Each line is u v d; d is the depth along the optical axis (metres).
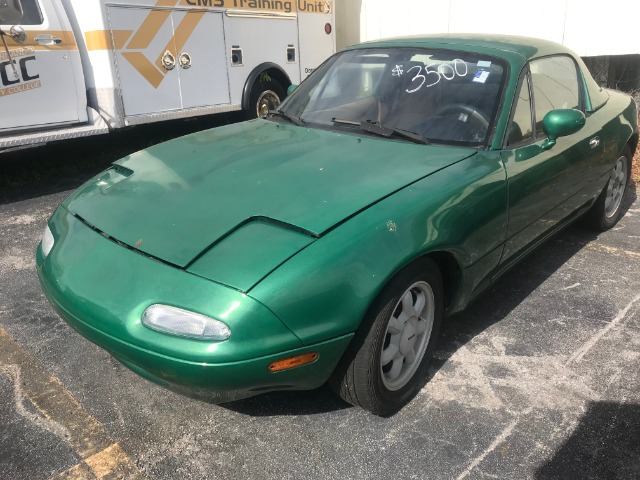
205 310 2.01
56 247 2.54
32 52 5.52
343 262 2.15
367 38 9.98
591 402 2.70
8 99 5.41
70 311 2.26
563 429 2.52
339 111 3.44
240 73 7.40
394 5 9.44
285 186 2.52
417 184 2.58
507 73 3.25
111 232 2.42
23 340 3.14
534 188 3.14
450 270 2.75
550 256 4.30
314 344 2.10
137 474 2.25
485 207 2.74
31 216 5.15
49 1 5.62
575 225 4.80
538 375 2.89
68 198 2.92
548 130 3.23
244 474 2.26
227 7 7.00
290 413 2.60
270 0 7.59
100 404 2.64
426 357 2.73
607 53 7.74
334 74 3.72
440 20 9.01
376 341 2.29
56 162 6.89
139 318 2.09
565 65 3.93
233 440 2.44
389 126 3.19
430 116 3.18
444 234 2.48
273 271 2.07
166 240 2.28
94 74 6.01
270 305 2.02
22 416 2.55
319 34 8.52
